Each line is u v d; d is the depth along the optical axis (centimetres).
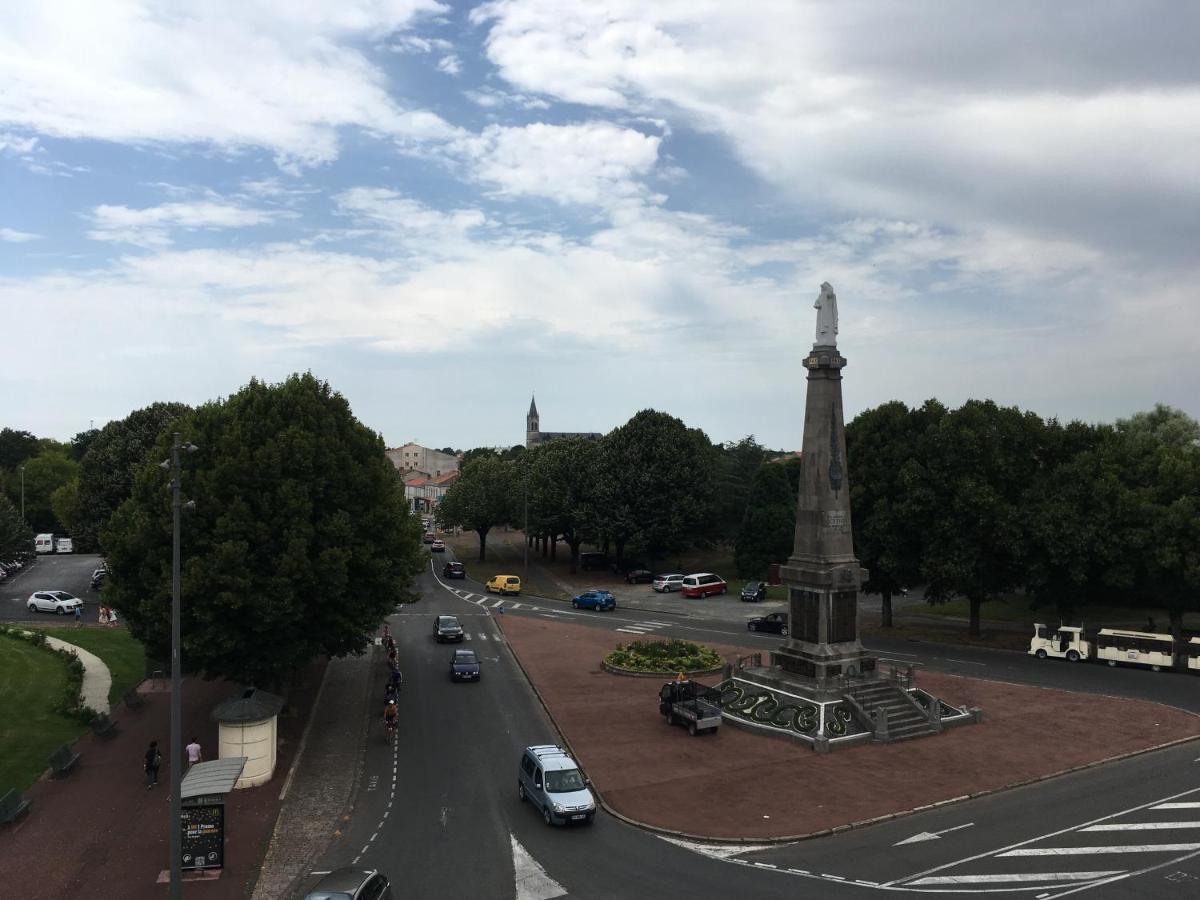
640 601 8956
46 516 13388
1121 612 7488
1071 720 4425
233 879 2694
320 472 4259
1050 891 2548
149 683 5244
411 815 3231
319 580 4022
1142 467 6169
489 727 4409
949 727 4303
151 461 4444
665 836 3019
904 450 6731
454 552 14038
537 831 3067
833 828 3058
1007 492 6538
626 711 4662
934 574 6475
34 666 5353
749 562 9831
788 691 4538
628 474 10119
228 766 3009
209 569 3781
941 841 2952
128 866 2777
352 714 4644
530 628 7269
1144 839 2942
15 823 3123
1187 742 4091
